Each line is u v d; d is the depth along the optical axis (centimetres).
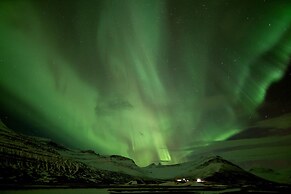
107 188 13650
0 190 10325
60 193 9681
